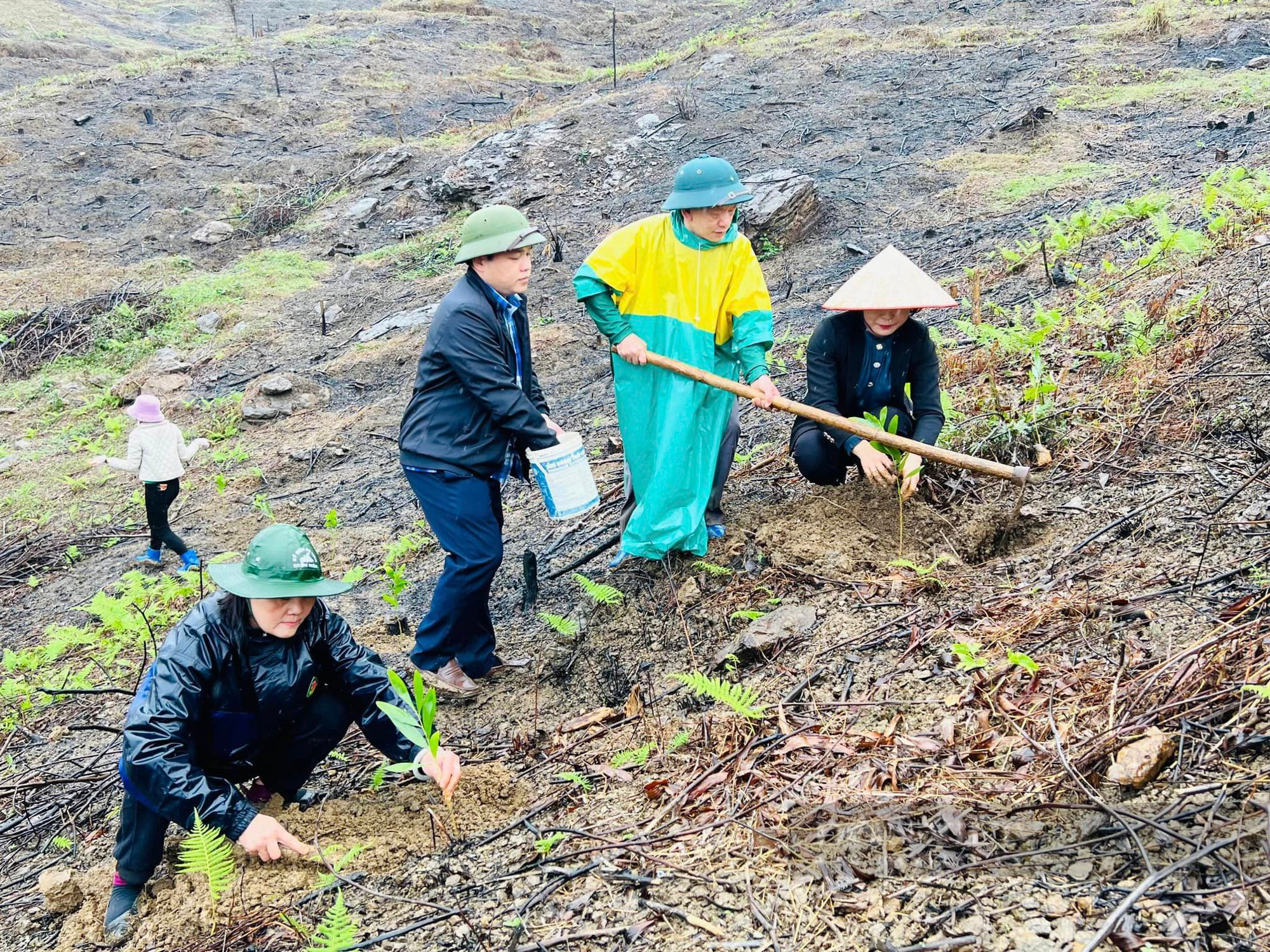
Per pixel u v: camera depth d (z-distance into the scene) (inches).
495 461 158.7
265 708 124.9
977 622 139.5
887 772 114.7
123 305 519.8
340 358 434.3
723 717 137.4
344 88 880.9
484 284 154.6
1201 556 135.5
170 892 128.2
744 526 182.9
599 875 111.9
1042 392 177.6
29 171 717.9
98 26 1250.6
